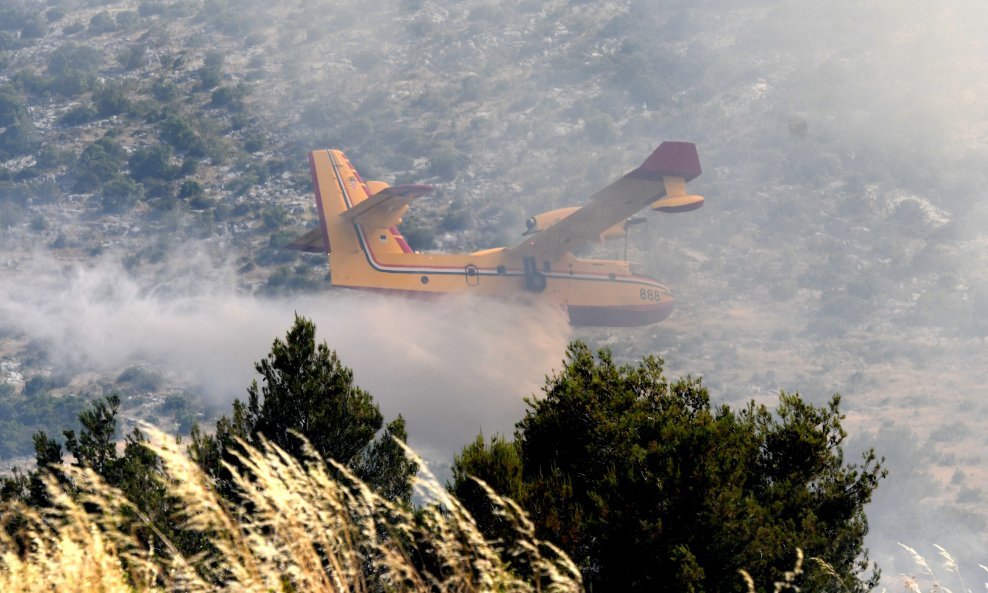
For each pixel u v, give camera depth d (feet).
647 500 183.11
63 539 102.63
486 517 175.52
